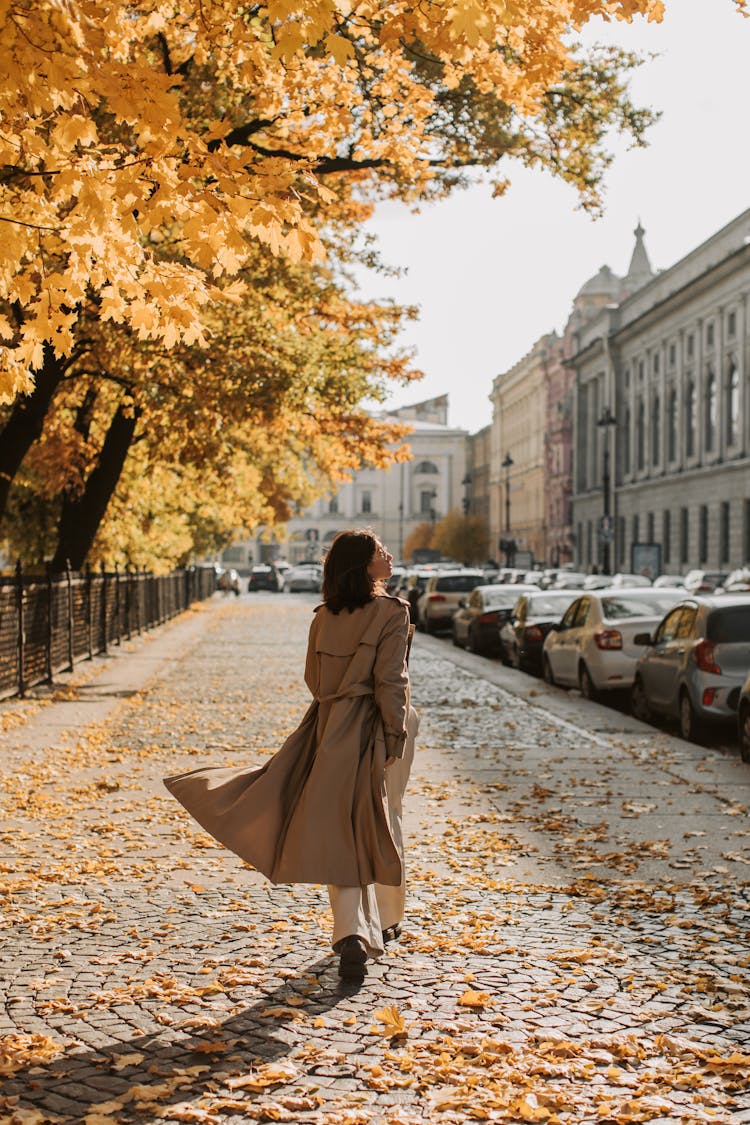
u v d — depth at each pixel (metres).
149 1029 5.21
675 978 5.82
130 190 6.45
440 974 5.90
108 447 25.62
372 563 5.98
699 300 72.62
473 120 17.80
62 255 8.40
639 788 11.17
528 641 24.28
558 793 10.93
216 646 33.12
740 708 12.80
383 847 5.65
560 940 6.48
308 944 6.41
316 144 10.62
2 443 19.70
